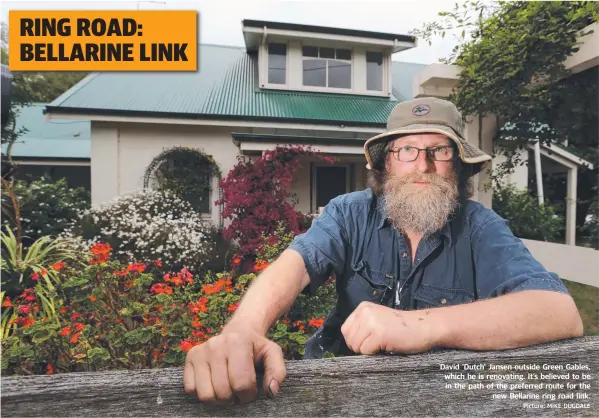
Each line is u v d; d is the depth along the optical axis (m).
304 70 7.97
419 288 1.10
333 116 6.78
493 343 0.66
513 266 0.91
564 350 0.66
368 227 1.19
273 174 5.40
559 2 2.88
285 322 2.37
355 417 0.58
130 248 4.76
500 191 5.30
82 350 1.94
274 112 6.75
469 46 3.49
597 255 3.38
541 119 3.61
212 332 2.01
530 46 3.03
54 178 9.55
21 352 1.75
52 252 3.38
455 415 0.61
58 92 12.61
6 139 6.73
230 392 0.53
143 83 7.66
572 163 5.73
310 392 0.58
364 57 8.03
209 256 4.88
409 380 0.61
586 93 3.30
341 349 1.24
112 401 0.52
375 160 1.27
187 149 6.63
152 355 1.99
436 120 1.16
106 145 6.62
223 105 6.89
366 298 1.15
